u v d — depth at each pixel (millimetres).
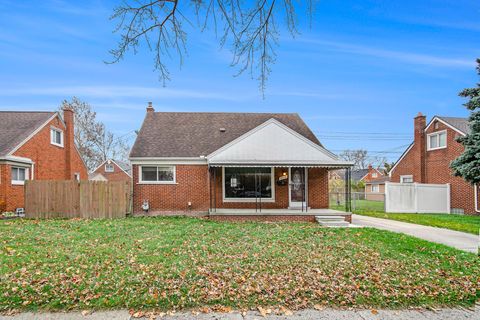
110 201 14422
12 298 4867
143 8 4488
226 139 16781
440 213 19594
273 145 15000
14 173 15773
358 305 4922
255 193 15586
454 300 5176
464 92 15797
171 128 17484
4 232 9742
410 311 4789
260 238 9500
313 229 11367
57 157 20234
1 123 18297
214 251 7762
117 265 6430
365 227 12352
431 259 7539
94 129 37312
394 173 25406
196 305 4801
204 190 15562
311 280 5801
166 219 13617
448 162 20141
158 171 15547
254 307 4789
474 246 9172
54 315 4477
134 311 4598
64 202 14289
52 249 7664
